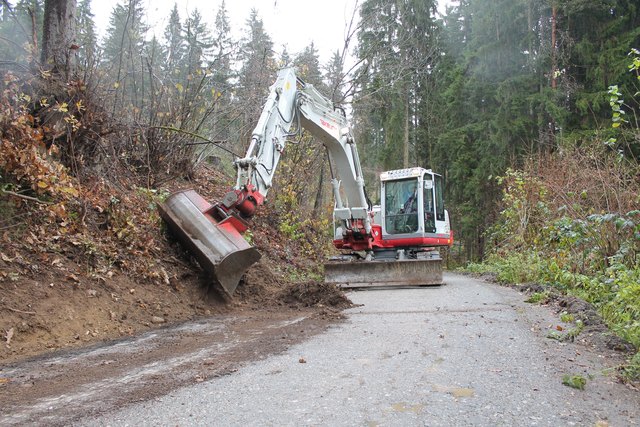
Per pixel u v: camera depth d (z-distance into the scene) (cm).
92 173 875
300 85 1023
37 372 418
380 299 895
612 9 2122
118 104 1020
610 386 368
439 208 1461
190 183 1244
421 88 3400
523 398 340
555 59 2222
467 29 3547
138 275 709
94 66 916
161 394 352
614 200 877
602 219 806
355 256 1353
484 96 2678
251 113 1504
